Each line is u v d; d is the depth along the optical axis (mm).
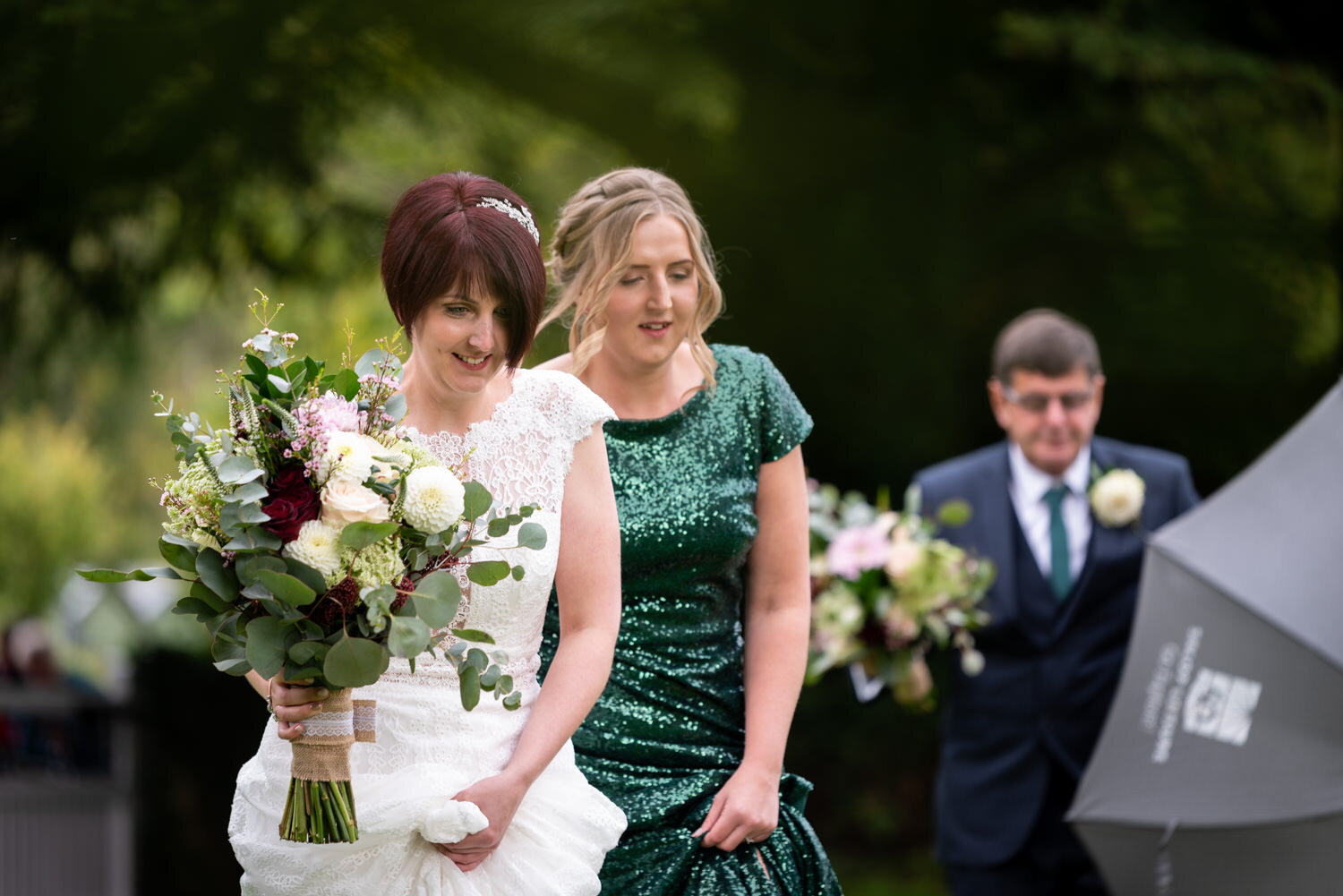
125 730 17719
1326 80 20141
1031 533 10273
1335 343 21391
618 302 6117
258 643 4484
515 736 5113
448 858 4871
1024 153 20422
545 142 23422
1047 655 10031
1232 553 8547
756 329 20297
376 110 19703
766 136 20266
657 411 6445
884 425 20188
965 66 19719
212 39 17109
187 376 34875
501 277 4824
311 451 4527
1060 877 9930
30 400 22406
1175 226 20906
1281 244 21062
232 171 18406
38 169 17516
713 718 6359
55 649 26562
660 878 5992
